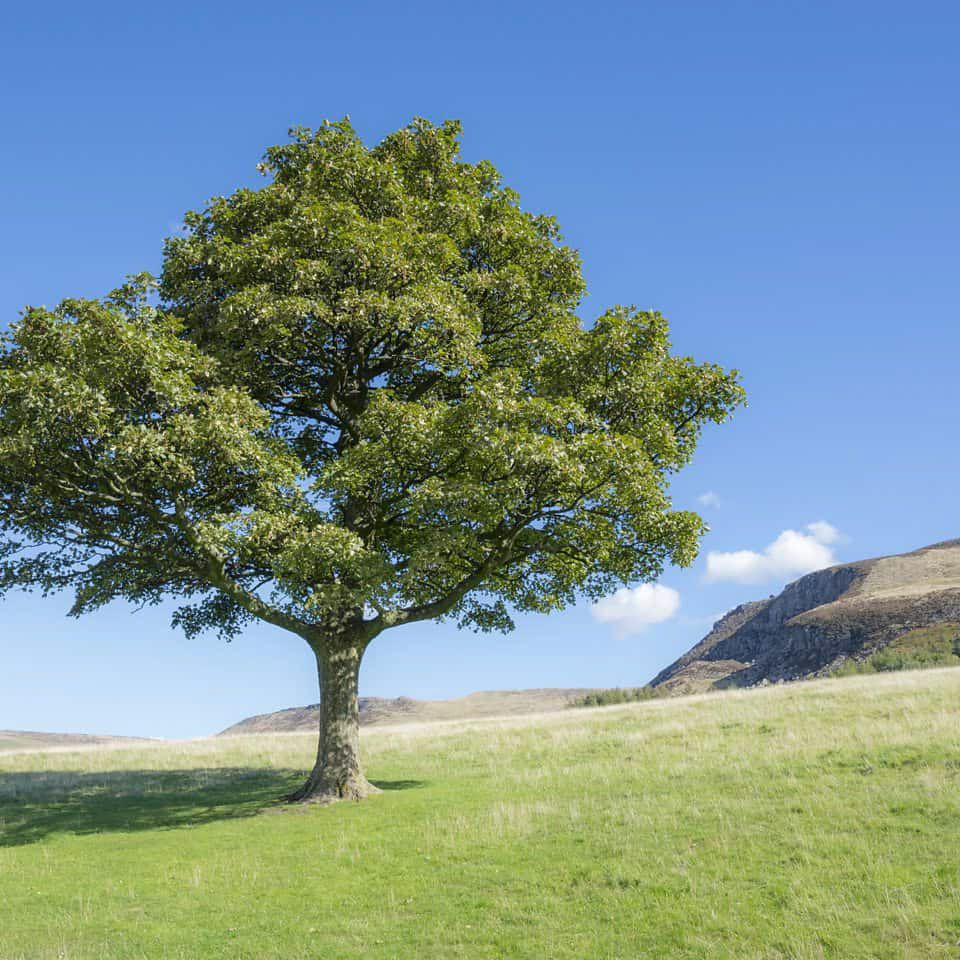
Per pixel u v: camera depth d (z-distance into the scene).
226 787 23.91
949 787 15.04
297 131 22.77
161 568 19.80
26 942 10.60
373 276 19.80
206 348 20.08
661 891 11.12
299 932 10.58
